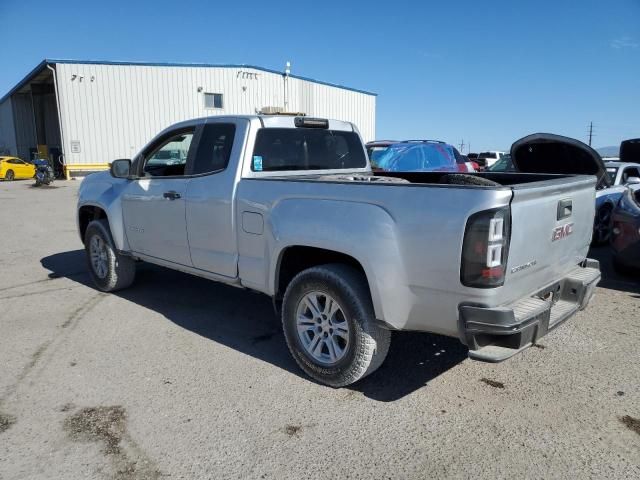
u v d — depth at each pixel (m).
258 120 4.49
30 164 32.34
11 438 3.16
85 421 3.34
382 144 12.91
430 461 2.92
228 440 3.13
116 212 5.78
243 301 5.88
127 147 31.03
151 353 4.42
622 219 6.50
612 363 4.14
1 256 8.55
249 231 4.18
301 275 3.77
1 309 5.63
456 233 2.98
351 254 3.39
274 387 3.80
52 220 13.02
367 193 3.40
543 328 3.14
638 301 5.72
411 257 3.18
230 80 32.91
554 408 3.46
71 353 4.42
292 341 3.92
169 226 5.04
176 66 31.50
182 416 3.40
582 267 4.06
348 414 3.41
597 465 2.87
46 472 2.84
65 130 29.48
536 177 4.65
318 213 3.61
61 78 29.08
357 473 2.82
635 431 3.19
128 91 30.69
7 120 48.19
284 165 4.72
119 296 6.10
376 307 3.34
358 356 3.52
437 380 3.89
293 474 2.82
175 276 6.98
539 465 2.88
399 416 3.39
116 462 2.93
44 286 6.59
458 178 4.51
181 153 6.04
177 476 2.81
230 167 4.39
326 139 5.22
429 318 3.22
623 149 11.09
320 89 37.00
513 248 3.00
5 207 16.05
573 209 3.64
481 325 2.96
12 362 4.24
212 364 4.20
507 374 3.97
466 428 3.24
